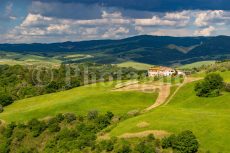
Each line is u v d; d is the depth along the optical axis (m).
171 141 97.19
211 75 157.38
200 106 144.00
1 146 146.00
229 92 152.00
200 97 152.75
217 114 118.56
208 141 97.25
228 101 139.88
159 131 106.00
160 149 97.50
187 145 93.94
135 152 97.25
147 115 123.44
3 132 155.00
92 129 137.25
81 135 131.75
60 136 137.12
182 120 112.19
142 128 110.44
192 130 103.25
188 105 148.25
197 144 95.12
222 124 105.12
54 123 150.50
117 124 124.00
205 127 104.06
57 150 124.62
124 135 108.81
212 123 106.50
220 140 96.81
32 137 146.88
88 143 114.69
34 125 152.00
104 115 144.50
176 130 104.50
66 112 159.62
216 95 150.12
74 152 111.31
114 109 159.62
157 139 101.56
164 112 124.19
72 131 137.50
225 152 91.81
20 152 139.62
